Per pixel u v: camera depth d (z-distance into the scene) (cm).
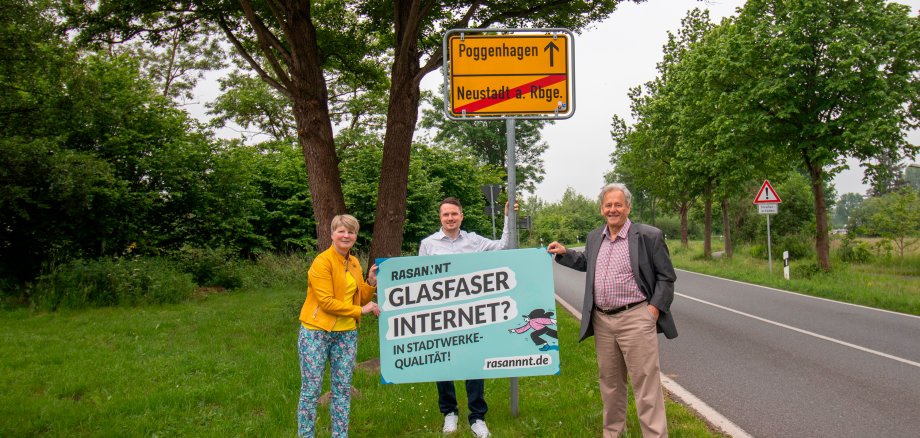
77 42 1102
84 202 1358
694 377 647
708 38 2348
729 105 1955
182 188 1758
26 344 820
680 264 2583
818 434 463
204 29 1175
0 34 1262
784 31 1767
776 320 1043
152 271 1386
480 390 450
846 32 1650
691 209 5550
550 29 488
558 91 489
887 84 1656
